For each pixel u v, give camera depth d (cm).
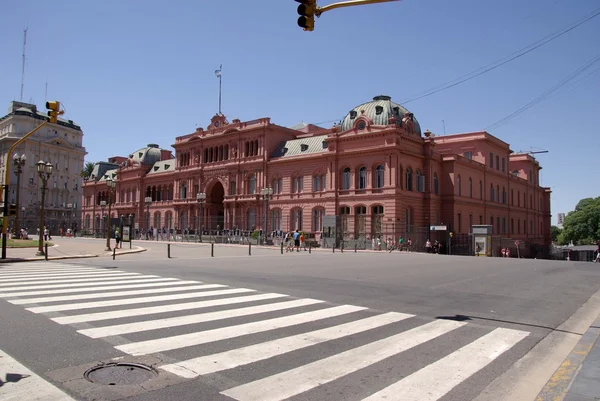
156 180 8438
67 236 8556
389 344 775
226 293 1277
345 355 707
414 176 5309
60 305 1062
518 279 1852
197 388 561
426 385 588
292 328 871
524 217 8119
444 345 778
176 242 6475
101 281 1527
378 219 5084
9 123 9662
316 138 6078
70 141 10612
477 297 1322
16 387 554
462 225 5778
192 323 894
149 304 1088
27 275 1719
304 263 2541
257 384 578
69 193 10444
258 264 2416
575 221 9312
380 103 5450
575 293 1471
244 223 6606
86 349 713
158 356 683
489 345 786
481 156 6556
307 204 5834
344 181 5503
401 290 1431
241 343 760
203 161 7344
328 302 1164
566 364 685
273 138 6506
